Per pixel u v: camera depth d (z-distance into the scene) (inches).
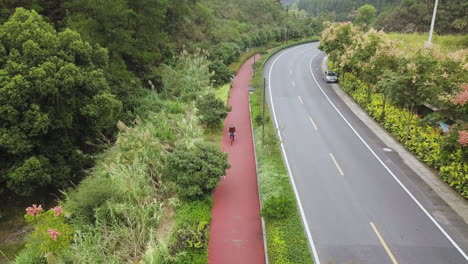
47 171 674.8
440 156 661.3
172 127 911.7
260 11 2979.8
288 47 2422.5
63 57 724.7
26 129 641.0
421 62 799.1
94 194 581.3
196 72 1330.0
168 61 1411.2
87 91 759.1
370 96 1143.0
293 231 550.6
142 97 1082.7
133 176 641.0
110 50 977.5
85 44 778.2
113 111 808.9
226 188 707.4
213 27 2010.3
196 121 960.3
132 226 564.4
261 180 711.7
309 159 810.2
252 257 521.0
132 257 519.8
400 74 854.5
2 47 666.2
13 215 724.0
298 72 1684.3
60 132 738.8
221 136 960.3
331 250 526.0
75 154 765.3
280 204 583.8
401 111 997.8
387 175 738.2
